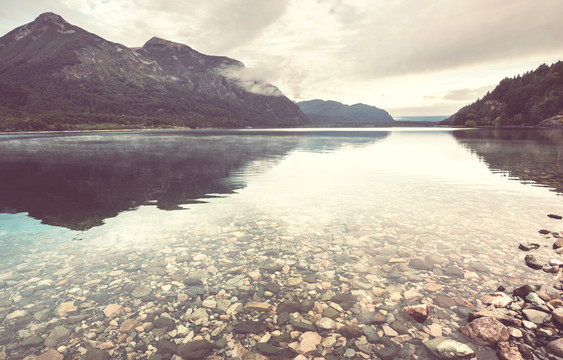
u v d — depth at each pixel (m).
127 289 5.51
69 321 4.59
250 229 8.76
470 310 4.81
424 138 74.06
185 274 6.08
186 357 3.84
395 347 4.01
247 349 4.00
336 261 6.61
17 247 7.47
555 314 4.46
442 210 10.59
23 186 15.60
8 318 4.66
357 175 18.77
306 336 4.25
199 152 37.69
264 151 38.62
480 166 22.31
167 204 11.76
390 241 7.72
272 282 5.75
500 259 6.59
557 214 9.98
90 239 8.02
